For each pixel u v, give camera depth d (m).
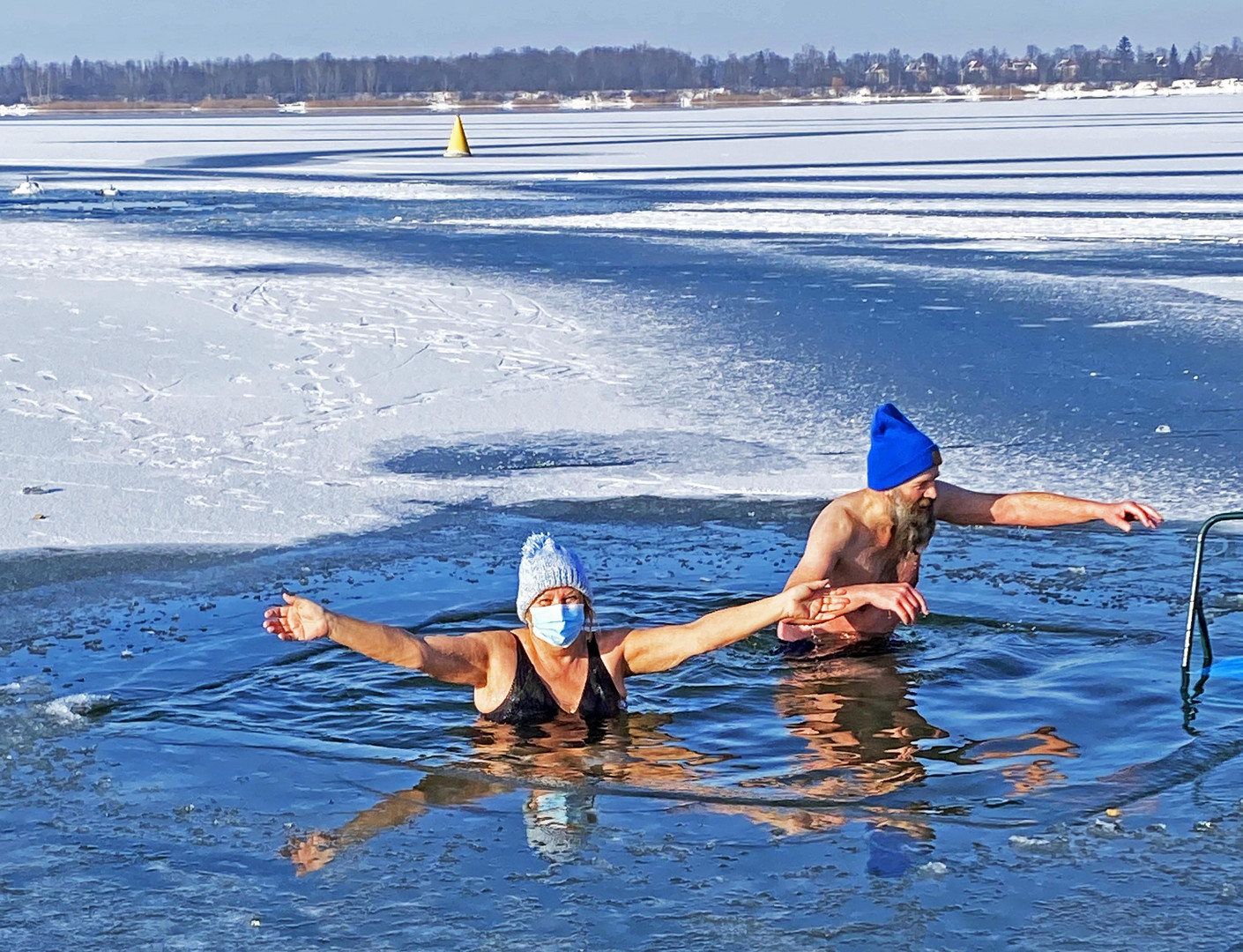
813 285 16.95
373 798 4.73
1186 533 7.50
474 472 8.94
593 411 10.58
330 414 10.45
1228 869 4.20
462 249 21.05
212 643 6.14
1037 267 18.33
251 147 68.25
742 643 6.14
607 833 4.47
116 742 5.16
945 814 4.56
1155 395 10.83
